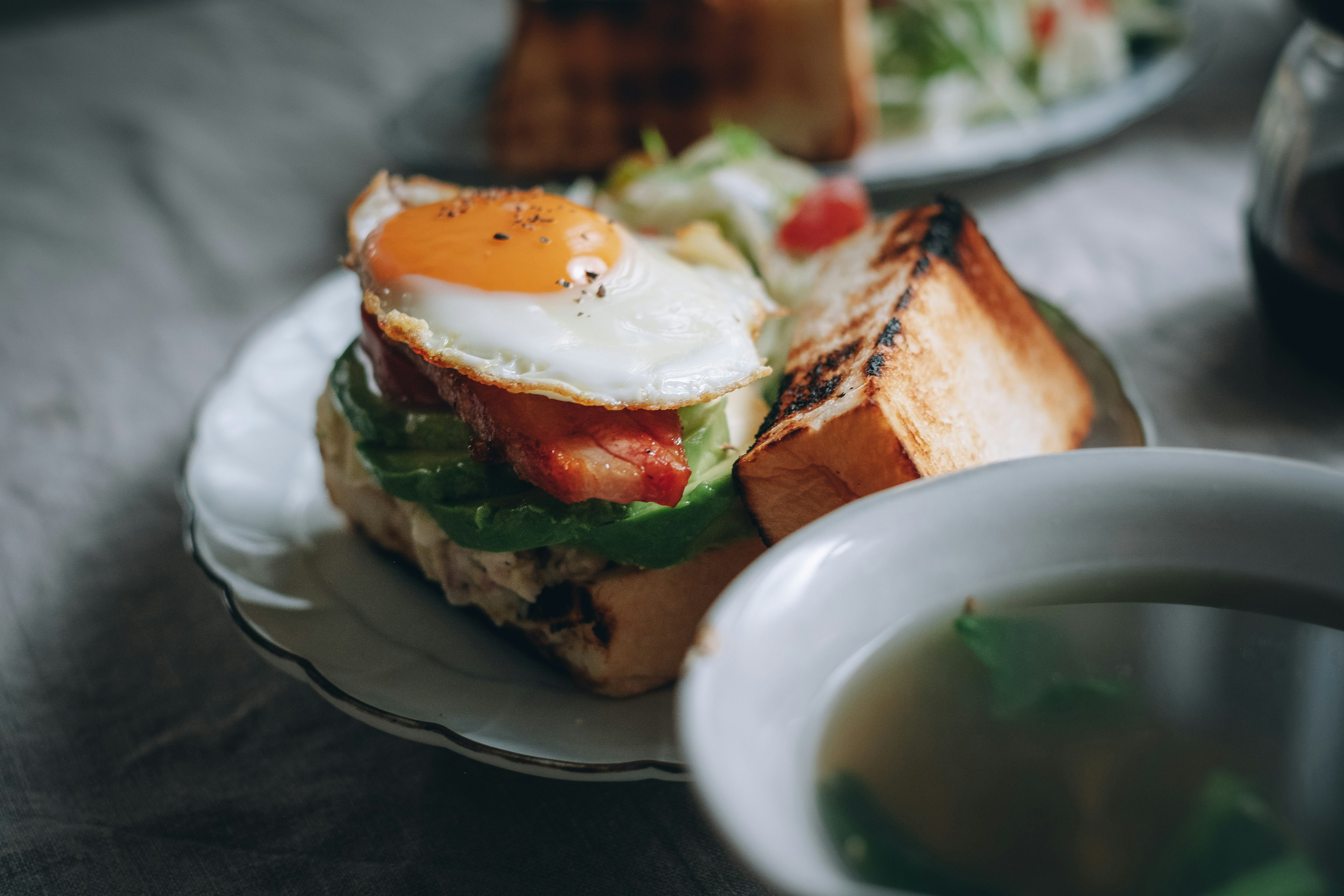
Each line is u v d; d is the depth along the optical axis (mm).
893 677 249
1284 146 360
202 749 301
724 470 289
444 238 295
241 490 325
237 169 514
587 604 285
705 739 213
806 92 462
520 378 278
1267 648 250
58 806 292
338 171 510
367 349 304
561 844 278
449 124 493
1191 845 235
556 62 458
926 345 289
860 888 190
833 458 272
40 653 324
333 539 318
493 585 293
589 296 288
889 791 240
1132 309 398
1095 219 440
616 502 279
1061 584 256
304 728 303
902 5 520
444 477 289
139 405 401
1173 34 512
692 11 449
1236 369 372
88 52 639
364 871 277
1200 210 440
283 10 675
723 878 271
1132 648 253
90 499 367
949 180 429
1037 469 256
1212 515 253
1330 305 352
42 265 466
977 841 236
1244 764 242
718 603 240
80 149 532
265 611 296
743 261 326
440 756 295
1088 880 230
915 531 252
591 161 472
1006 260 423
